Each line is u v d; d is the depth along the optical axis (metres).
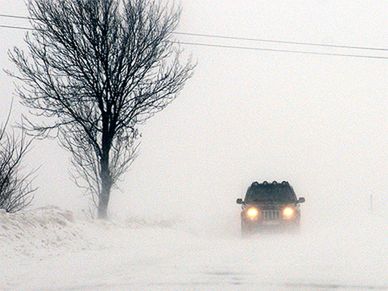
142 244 37.88
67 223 36.53
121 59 49.16
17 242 29.88
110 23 49.31
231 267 24.25
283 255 29.27
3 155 39.16
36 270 23.59
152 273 22.50
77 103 49.69
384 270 23.16
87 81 49.25
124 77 49.69
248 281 20.42
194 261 26.73
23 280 21.11
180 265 25.11
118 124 50.41
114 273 22.64
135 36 49.78
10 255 27.44
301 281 20.44
